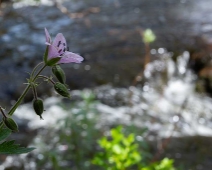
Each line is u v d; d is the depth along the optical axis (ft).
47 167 18.78
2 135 8.19
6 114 8.14
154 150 20.84
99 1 45.06
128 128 18.37
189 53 35.96
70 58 8.27
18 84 30.68
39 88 29.45
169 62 33.78
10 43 36.37
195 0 46.11
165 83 31.58
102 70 32.60
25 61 34.27
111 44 36.40
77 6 43.57
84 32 38.68
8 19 39.27
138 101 27.55
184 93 30.63
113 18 41.32
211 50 35.63
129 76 32.09
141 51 35.14
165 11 43.19
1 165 19.16
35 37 37.45
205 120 27.14
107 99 27.25
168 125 23.93
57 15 41.09
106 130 21.59
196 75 33.76
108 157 15.29
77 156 18.63
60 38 8.35
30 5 41.88
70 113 19.16
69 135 19.11
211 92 32.53
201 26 40.04
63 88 8.28
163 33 38.40
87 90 29.25
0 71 32.81
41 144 18.85
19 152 8.10
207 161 20.68
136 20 41.09
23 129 22.30
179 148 21.08
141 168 15.65
